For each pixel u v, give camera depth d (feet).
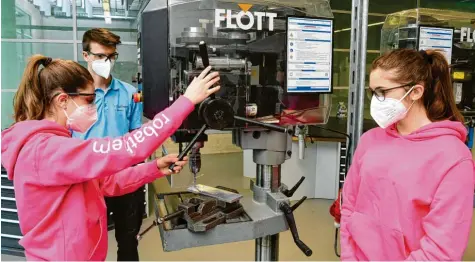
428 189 3.15
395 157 3.41
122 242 6.98
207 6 3.70
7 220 9.51
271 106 4.09
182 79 3.71
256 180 4.57
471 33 6.48
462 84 6.46
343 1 16.33
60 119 3.64
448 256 2.92
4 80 14.89
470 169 3.04
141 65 3.94
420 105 3.48
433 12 6.66
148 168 4.23
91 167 3.25
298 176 13.03
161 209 4.14
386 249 3.40
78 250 3.51
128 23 15.79
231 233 3.80
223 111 3.56
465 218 2.97
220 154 20.79
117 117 6.50
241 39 3.85
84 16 15.72
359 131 4.54
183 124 3.71
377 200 3.48
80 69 3.65
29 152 3.27
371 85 3.54
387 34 7.58
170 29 3.60
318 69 4.14
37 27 15.42
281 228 4.10
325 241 10.11
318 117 4.39
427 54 3.53
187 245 3.67
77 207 3.51
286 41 3.96
